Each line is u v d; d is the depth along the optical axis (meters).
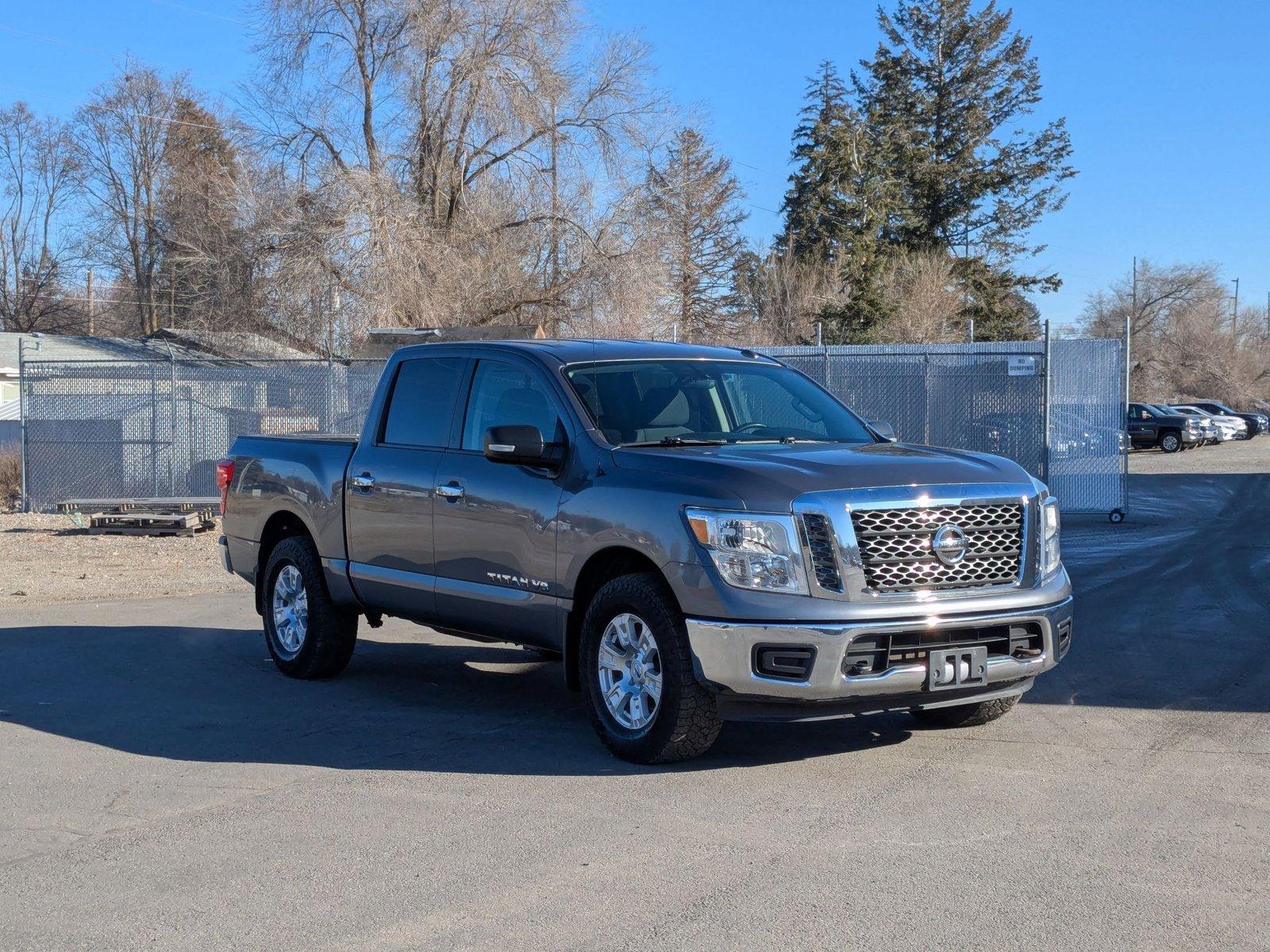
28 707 7.58
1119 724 6.90
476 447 7.17
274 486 8.62
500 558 6.82
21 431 21.31
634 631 6.11
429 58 34.66
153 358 35.50
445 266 32.66
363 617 11.18
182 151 56.31
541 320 35.94
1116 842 4.91
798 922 4.14
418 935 4.09
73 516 19.70
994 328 60.38
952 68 63.03
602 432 6.50
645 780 5.84
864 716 7.11
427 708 7.52
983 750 6.33
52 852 4.97
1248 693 7.67
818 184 57.41
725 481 5.77
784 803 5.46
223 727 7.03
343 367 21.23
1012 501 5.94
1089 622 10.37
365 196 31.47
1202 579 13.02
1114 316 85.19
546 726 7.01
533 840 5.01
